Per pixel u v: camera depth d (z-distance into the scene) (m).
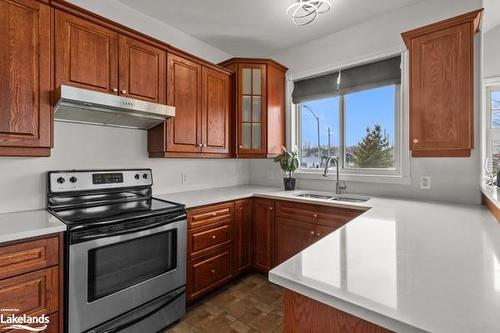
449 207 1.89
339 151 2.90
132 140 2.36
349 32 2.70
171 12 2.43
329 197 2.60
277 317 1.99
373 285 0.71
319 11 2.31
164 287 1.85
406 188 2.38
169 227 1.88
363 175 2.62
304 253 0.96
